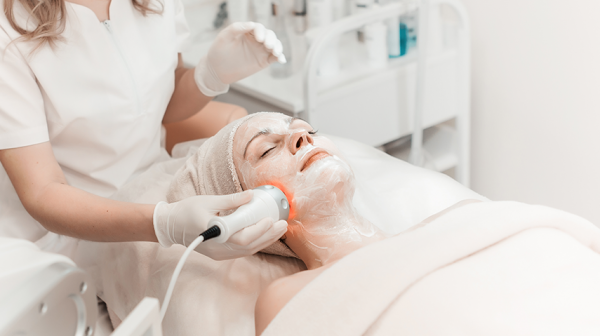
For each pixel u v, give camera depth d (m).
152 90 1.25
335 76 1.68
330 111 1.62
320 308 0.77
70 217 0.96
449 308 0.72
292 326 0.77
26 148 1.02
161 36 1.28
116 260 1.16
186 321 1.00
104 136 1.19
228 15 2.11
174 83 1.42
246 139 1.05
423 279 0.77
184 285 1.04
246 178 1.04
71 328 0.48
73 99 1.12
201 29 2.13
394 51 1.78
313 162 0.99
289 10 1.99
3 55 1.01
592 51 1.59
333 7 1.83
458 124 1.90
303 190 0.98
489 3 1.81
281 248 1.09
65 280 0.46
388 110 1.76
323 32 1.48
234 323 0.97
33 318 0.44
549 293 0.74
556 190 1.86
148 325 0.46
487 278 0.76
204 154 1.16
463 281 0.76
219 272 1.06
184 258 0.70
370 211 1.21
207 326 0.98
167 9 1.31
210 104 1.58
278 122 1.07
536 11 1.69
